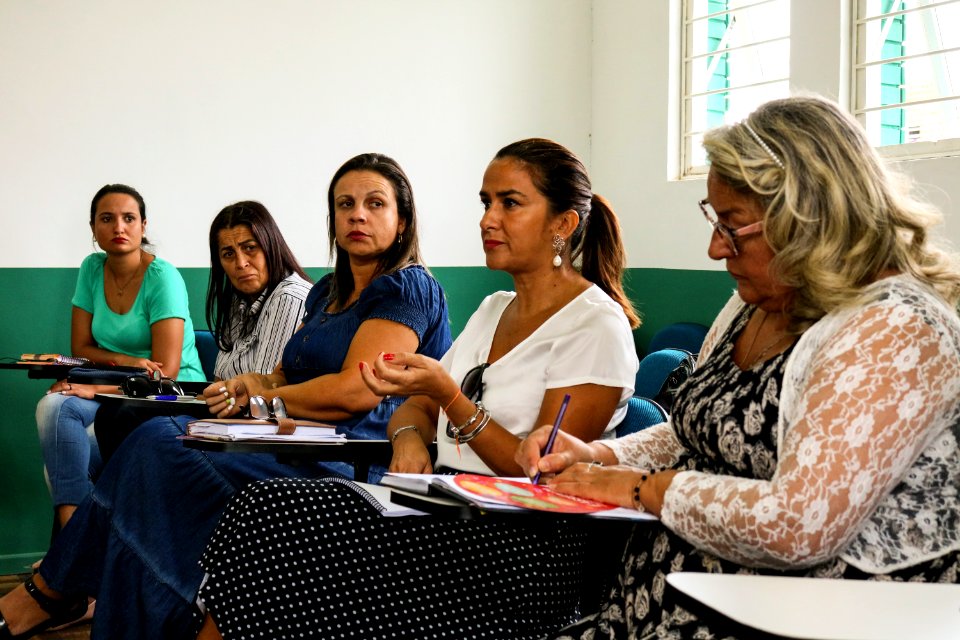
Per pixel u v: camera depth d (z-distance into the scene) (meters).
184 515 2.47
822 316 1.48
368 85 4.74
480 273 5.00
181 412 2.87
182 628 2.35
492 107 4.99
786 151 1.46
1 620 2.68
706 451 1.59
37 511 4.30
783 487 1.35
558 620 1.87
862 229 1.44
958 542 1.38
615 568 1.89
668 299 4.68
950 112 3.63
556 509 1.50
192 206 4.44
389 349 2.69
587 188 2.22
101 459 3.76
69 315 4.27
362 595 1.74
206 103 4.45
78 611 2.78
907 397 1.33
